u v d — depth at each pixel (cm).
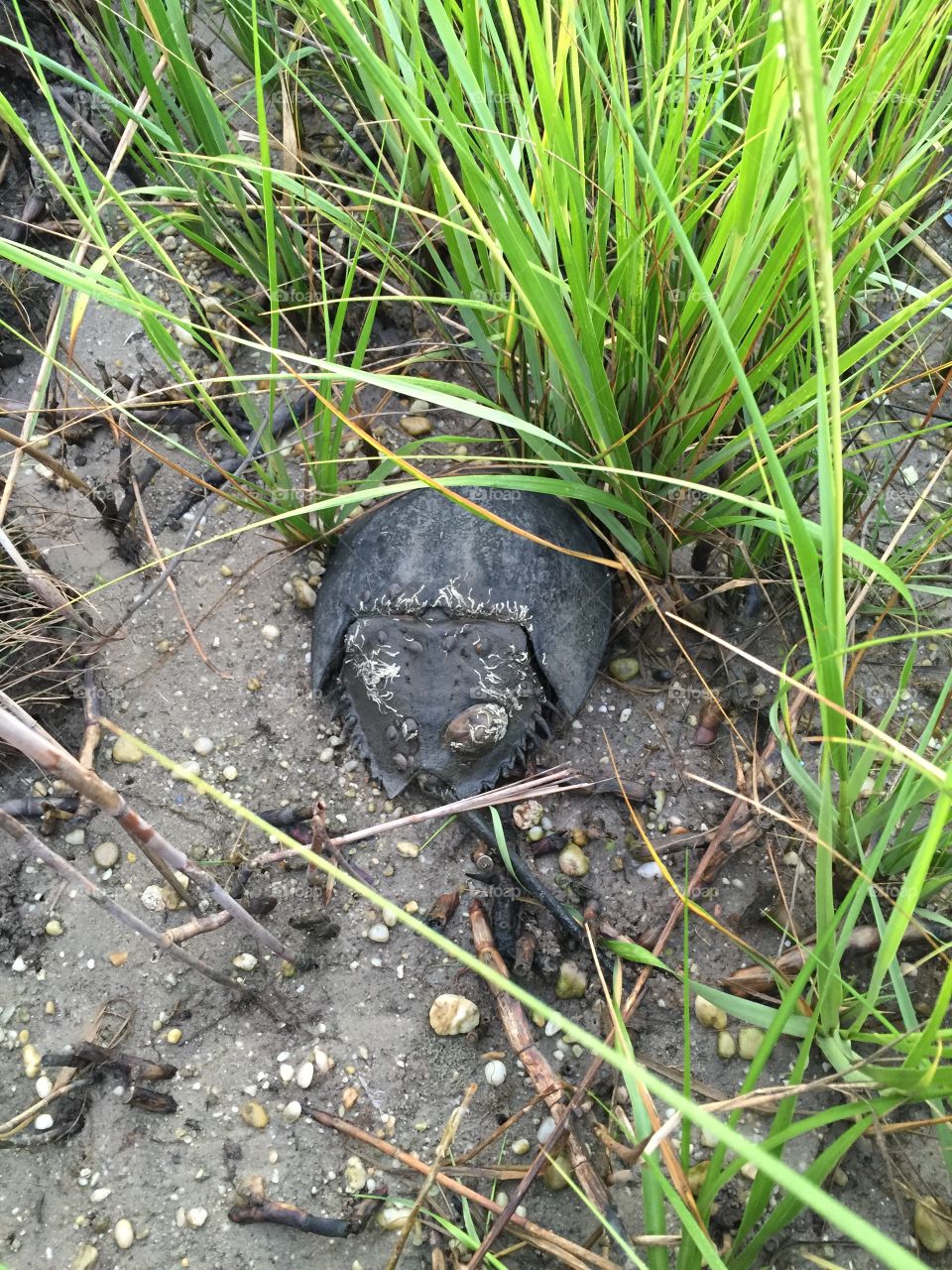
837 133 58
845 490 81
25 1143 65
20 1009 69
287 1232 63
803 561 48
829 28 69
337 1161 65
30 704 76
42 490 84
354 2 72
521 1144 65
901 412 86
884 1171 64
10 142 93
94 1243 63
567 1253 58
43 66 96
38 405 70
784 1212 54
